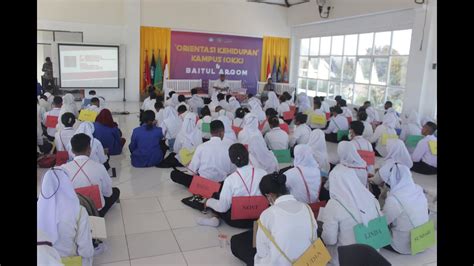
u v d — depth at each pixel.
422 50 7.44
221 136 3.68
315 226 1.97
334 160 5.57
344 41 10.16
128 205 3.59
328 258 1.97
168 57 11.39
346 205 2.29
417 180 4.77
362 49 9.51
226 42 11.95
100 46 10.32
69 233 1.99
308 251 1.91
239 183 2.79
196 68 11.81
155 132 4.79
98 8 10.39
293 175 2.90
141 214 3.39
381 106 8.95
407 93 7.81
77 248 2.08
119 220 3.25
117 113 8.98
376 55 9.03
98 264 2.55
